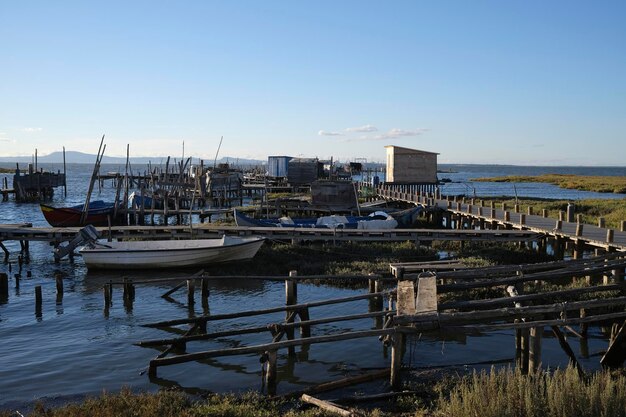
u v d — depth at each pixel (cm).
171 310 1794
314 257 2505
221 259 2377
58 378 1215
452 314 1017
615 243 2084
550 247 3155
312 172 6600
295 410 991
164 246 2470
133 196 4375
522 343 1205
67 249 2548
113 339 1496
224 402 1003
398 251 2570
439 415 898
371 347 1393
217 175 6125
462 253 2553
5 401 1088
